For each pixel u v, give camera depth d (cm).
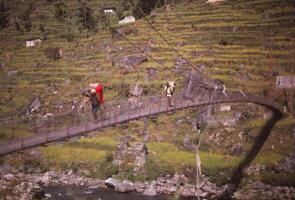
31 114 10950
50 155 8281
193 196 6569
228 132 7888
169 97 5353
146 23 13088
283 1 12344
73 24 16088
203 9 13138
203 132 8025
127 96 10256
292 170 6969
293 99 8650
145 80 10494
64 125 4406
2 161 8219
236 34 11531
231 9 12762
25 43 15300
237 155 7475
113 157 7788
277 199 6334
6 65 13700
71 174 7769
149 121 8888
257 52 10462
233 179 6906
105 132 9019
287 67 9738
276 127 7788
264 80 9544
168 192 6812
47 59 13425
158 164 7456
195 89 9038
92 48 13012
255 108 8250
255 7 12575
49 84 11944
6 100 11900
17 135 4519
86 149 8425
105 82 10981
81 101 10762
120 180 7250
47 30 15925
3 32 16750
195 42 11631
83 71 12056
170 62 10912
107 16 15450
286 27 11425
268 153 7388
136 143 7794
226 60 10262
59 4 18088
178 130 8494
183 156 7581
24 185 6719
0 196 6088
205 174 7075
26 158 8288
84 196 6638
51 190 6994
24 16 17600
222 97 6756
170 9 13700
